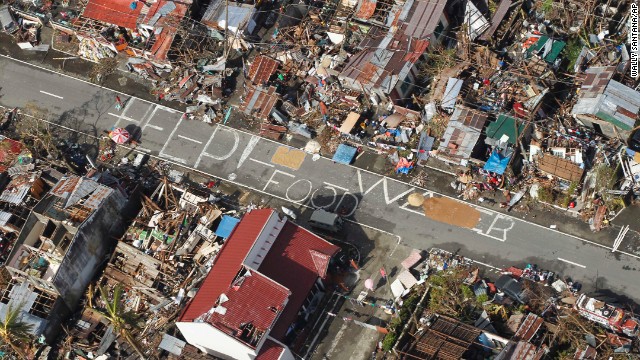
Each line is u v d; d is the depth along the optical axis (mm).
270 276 73250
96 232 79375
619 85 76812
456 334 70000
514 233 76250
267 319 70000
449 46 85750
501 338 68938
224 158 86062
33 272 78562
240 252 73562
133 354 75812
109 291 79438
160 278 78938
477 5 86688
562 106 80188
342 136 84500
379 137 83375
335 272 77125
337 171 82938
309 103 86812
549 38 82688
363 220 79688
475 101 81812
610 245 74188
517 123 78625
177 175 85688
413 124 83000
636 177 75062
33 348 77062
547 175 77062
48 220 80438
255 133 86875
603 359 68000
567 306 71125
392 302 74375
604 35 83000
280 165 84500
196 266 78812
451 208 78562
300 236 75375
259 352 69562
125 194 82688
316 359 73438
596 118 76125
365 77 83562
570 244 74812
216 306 70375
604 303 69312
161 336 76125
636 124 76625
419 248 77125
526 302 72062
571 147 77062
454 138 79438
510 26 85250
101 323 78250
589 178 76188
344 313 75000
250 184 84000
